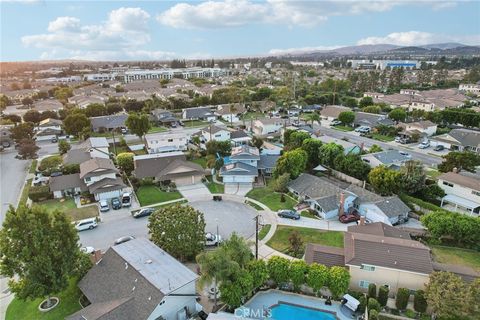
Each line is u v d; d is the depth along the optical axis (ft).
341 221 166.20
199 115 398.42
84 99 446.19
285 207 181.16
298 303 110.63
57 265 104.58
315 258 123.03
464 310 92.43
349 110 372.99
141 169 216.74
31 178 223.30
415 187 183.21
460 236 143.43
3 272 99.76
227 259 102.99
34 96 547.08
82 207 180.04
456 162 207.41
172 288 97.76
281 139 309.42
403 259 112.47
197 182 216.54
